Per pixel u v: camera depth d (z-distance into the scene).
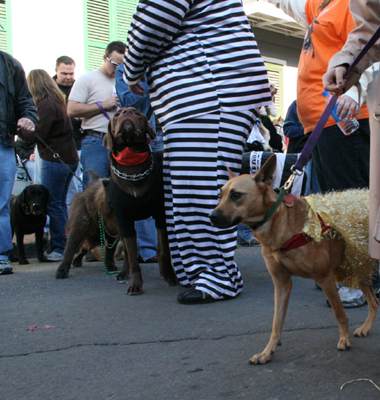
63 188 6.01
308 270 2.18
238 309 3.08
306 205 2.23
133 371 2.14
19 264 5.88
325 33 3.23
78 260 5.43
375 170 2.00
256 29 12.13
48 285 4.11
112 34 9.95
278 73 12.85
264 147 8.03
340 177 3.27
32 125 4.68
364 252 2.28
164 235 3.94
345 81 2.23
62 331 2.73
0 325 2.87
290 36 12.98
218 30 3.27
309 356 2.24
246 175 2.26
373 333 2.55
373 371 2.04
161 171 3.84
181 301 3.26
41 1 9.03
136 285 3.66
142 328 2.75
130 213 3.66
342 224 2.24
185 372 2.11
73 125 6.93
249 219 2.20
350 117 2.54
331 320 2.79
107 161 5.42
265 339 2.48
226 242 3.37
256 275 4.24
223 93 3.26
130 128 3.39
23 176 7.70
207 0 3.26
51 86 5.77
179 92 3.28
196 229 3.39
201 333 2.62
